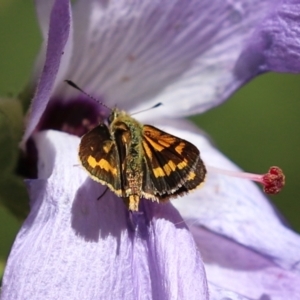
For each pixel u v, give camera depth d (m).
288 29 0.28
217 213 0.29
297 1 0.28
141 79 0.29
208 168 0.28
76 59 0.28
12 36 0.39
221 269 0.29
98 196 0.26
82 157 0.25
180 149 0.25
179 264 0.26
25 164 0.28
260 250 0.28
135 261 0.26
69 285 0.25
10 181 0.28
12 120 0.27
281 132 0.41
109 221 0.26
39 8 0.27
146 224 0.26
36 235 0.26
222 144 0.40
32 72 0.27
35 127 0.28
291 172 0.41
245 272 0.29
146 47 0.28
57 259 0.25
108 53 0.28
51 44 0.25
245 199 0.29
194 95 0.29
